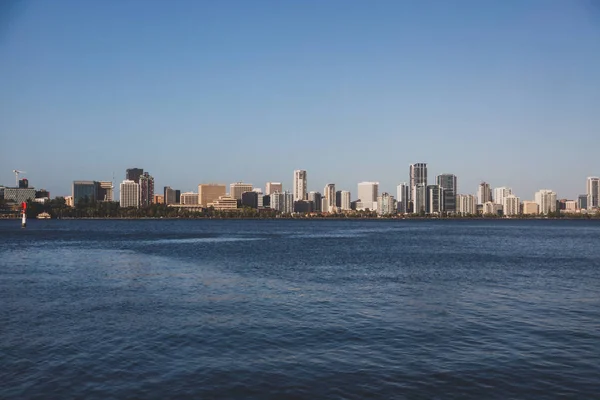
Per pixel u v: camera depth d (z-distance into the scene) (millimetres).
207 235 162000
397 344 25688
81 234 164250
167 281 49500
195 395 19047
